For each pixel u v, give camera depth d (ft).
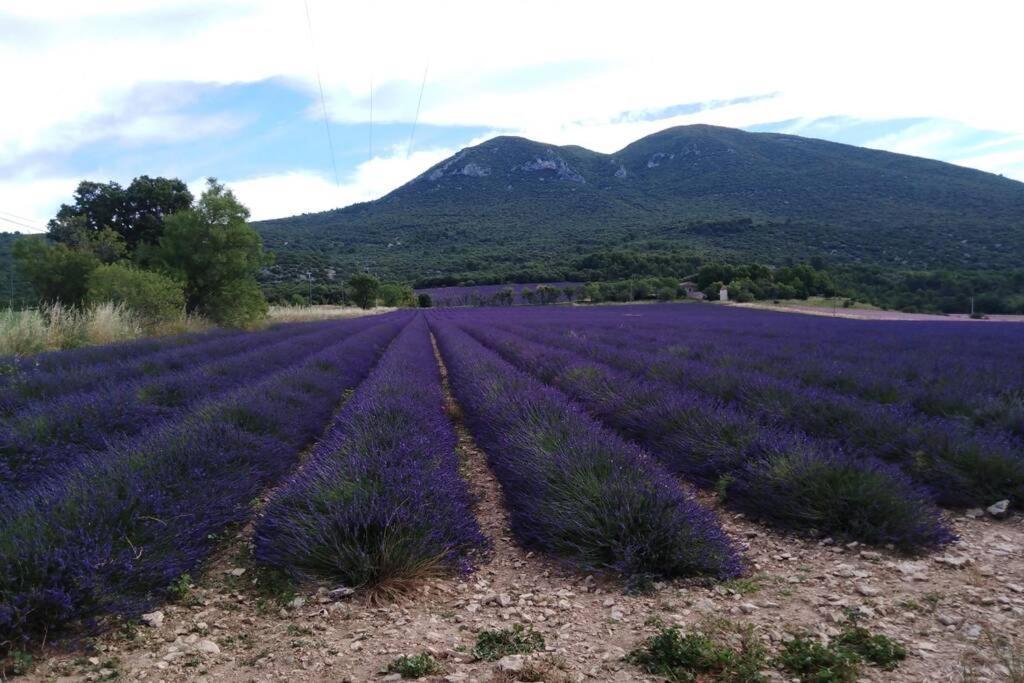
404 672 8.20
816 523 14.12
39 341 46.06
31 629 9.23
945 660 8.21
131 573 10.53
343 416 23.38
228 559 13.26
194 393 27.89
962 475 16.05
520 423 20.42
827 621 9.67
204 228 78.18
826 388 30.04
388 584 11.19
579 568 12.10
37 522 10.97
